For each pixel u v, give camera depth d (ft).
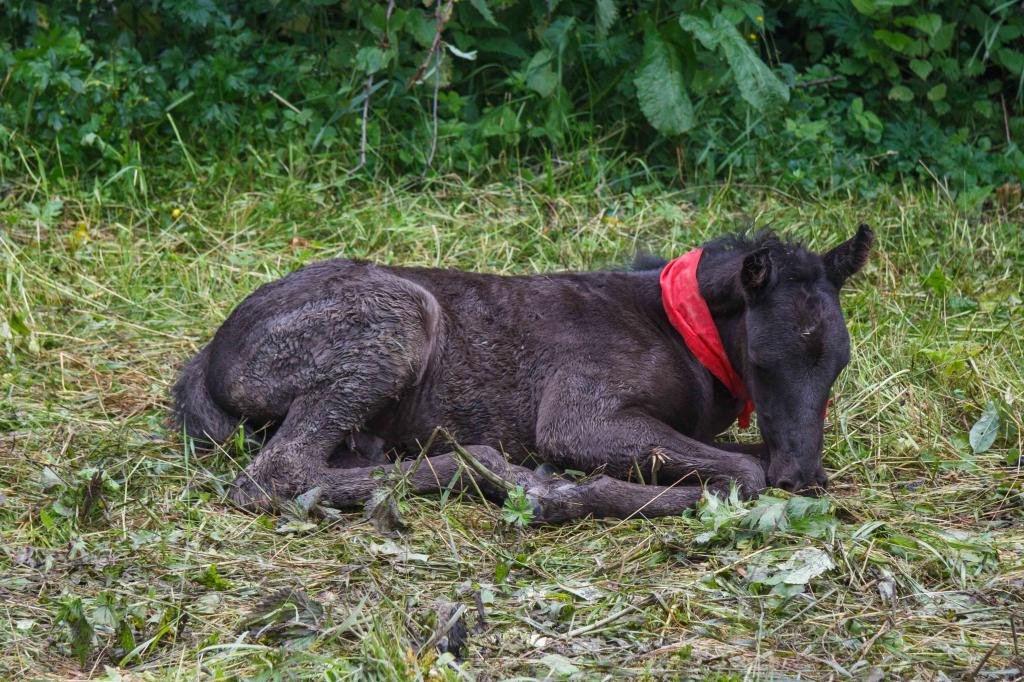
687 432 15.96
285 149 25.27
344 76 26.45
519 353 15.72
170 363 18.39
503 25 26.73
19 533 13.01
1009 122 28.35
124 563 12.31
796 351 14.07
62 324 19.51
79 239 21.81
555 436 15.11
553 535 13.78
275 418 15.44
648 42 25.32
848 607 11.73
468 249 22.62
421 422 15.72
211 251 22.07
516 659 10.65
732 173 26.12
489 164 25.40
